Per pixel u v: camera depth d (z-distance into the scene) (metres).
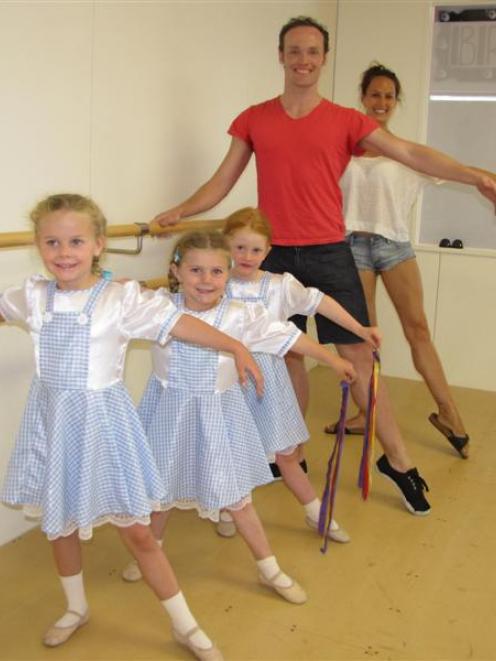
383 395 2.65
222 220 2.97
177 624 1.82
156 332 1.74
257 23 3.26
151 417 2.02
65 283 1.73
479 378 4.17
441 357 4.22
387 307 4.29
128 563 2.25
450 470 3.07
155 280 2.62
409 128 4.02
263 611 2.02
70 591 1.88
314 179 2.49
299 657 1.84
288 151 2.49
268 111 2.55
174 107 2.78
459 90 3.93
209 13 2.90
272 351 2.07
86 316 1.70
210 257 1.95
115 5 2.40
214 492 1.92
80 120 2.32
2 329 2.19
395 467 2.68
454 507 2.71
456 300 4.13
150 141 2.67
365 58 4.08
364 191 3.17
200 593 2.10
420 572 2.25
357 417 3.43
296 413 2.33
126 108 2.52
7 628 1.92
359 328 2.34
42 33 2.13
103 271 1.99
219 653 1.81
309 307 2.33
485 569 2.29
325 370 4.45
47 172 2.22
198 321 1.76
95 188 2.43
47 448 1.73
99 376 1.72
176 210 2.56
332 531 2.41
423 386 4.19
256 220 2.26
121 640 1.89
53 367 1.72
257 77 3.33
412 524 2.57
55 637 1.86
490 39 3.82
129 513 1.74
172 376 1.97
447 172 2.45
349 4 4.06
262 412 2.24
